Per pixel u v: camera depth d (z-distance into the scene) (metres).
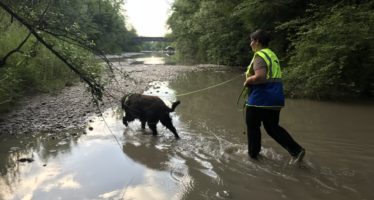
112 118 8.66
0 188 4.64
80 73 5.62
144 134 7.25
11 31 11.16
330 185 4.68
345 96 11.53
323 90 11.20
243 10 17.08
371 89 11.37
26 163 5.55
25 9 5.42
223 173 5.12
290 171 5.16
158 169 5.32
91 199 4.32
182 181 4.85
